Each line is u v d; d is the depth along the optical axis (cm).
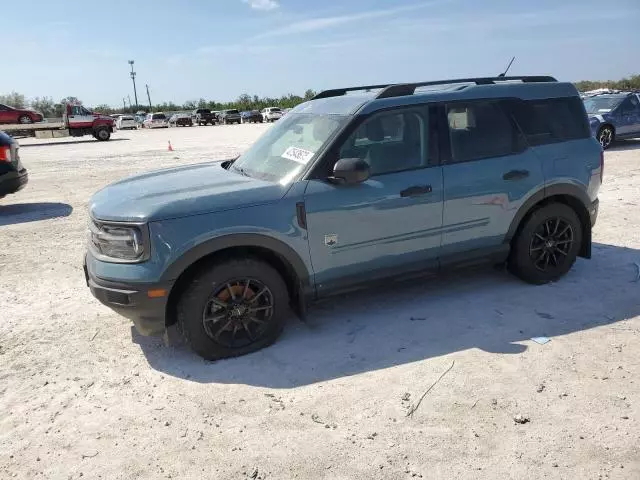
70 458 292
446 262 459
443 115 449
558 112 502
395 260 438
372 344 406
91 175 1441
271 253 410
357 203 411
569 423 302
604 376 348
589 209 513
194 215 368
